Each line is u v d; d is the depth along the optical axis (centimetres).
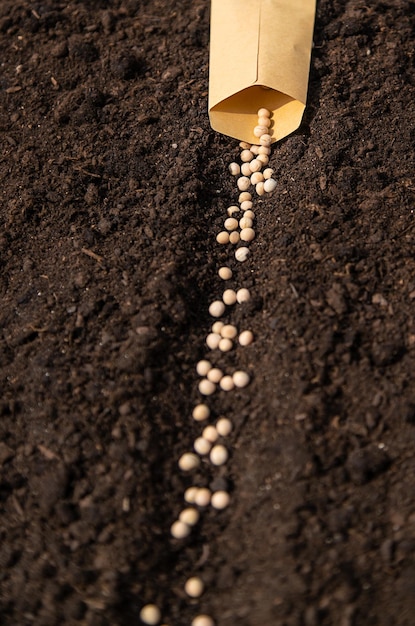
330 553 58
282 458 59
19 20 72
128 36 71
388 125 67
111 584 58
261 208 67
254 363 62
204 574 59
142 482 60
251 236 66
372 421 60
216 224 66
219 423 61
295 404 60
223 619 58
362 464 59
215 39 69
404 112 67
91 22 72
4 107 69
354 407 60
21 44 71
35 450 60
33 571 59
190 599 59
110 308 63
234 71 67
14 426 61
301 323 62
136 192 67
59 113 69
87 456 60
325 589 58
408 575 58
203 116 68
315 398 60
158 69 70
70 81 70
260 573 58
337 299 62
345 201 65
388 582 58
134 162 67
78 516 59
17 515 60
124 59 70
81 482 60
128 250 65
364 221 65
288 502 59
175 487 60
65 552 59
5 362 63
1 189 67
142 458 60
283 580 58
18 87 70
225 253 65
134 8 73
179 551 59
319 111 67
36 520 59
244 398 62
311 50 68
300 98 67
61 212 66
